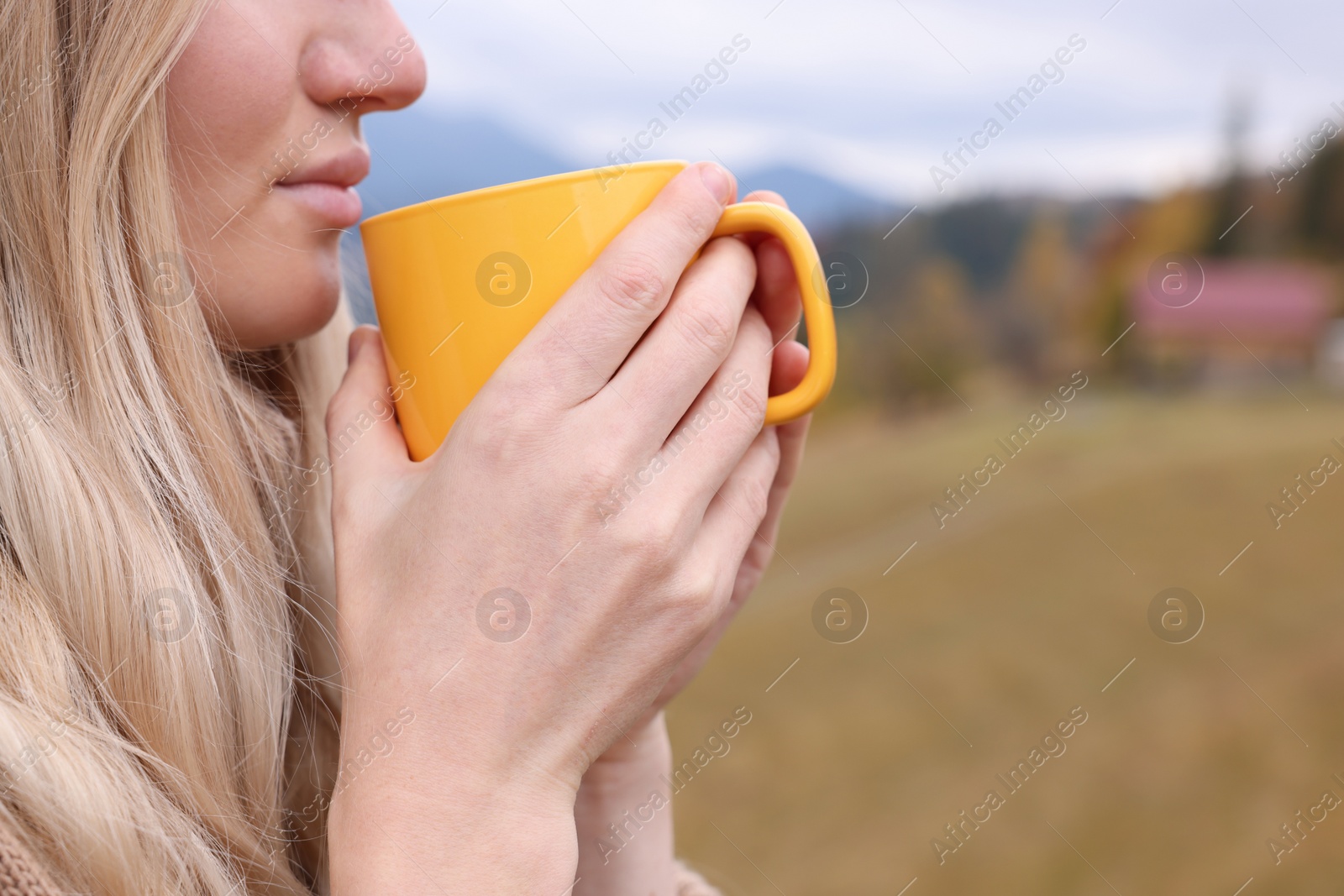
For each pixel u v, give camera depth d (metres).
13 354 0.43
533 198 0.45
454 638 0.40
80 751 0.38
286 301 0.49
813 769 2.64
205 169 0.46
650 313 0.42
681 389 0.43
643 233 0.43
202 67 0.44
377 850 0.38
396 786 0.39
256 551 0.49
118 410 0.44
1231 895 2.17
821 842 2.42
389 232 0.47
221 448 0.48
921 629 3.28
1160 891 2.19
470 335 0.46
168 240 0.45
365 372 0.51
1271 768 2.51
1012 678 2.93
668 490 0.42
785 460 0.59
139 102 0.43
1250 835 2.32
